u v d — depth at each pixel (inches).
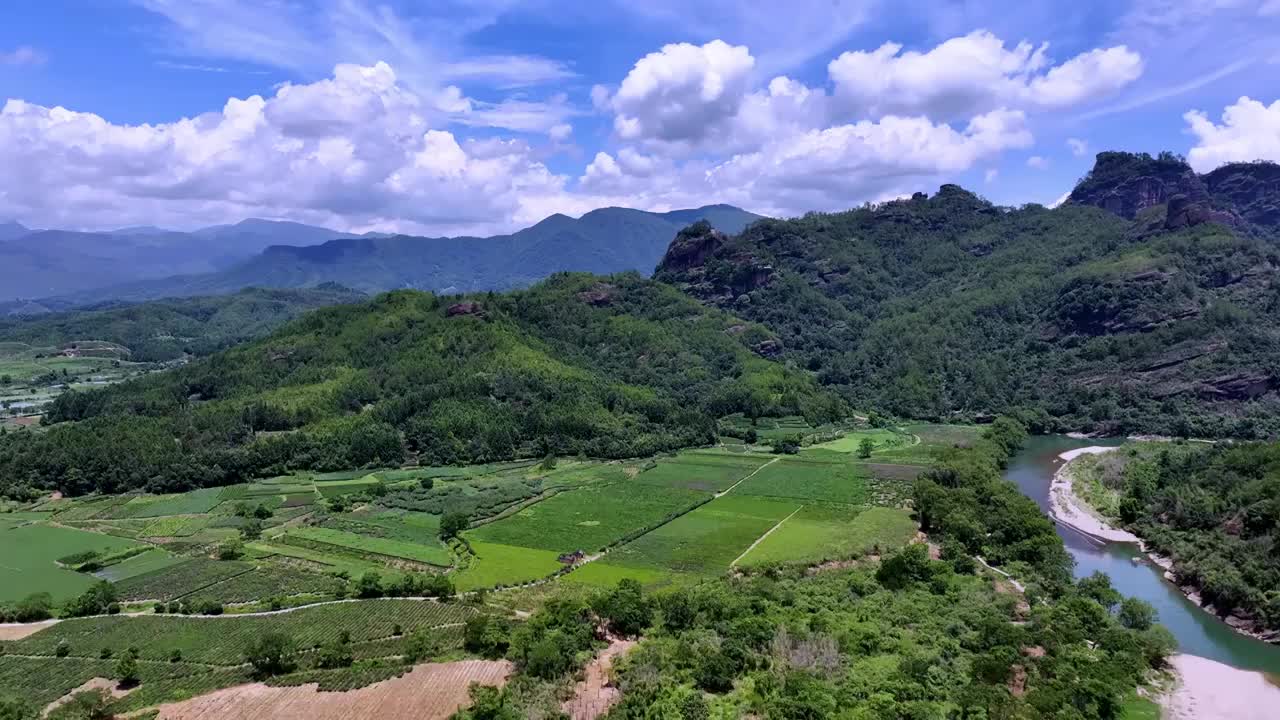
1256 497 5851.4
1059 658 4001.0
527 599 5196.9
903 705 3467.0
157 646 4581.7
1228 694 3978.8
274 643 4202.8
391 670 4087.1
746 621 4301.2
